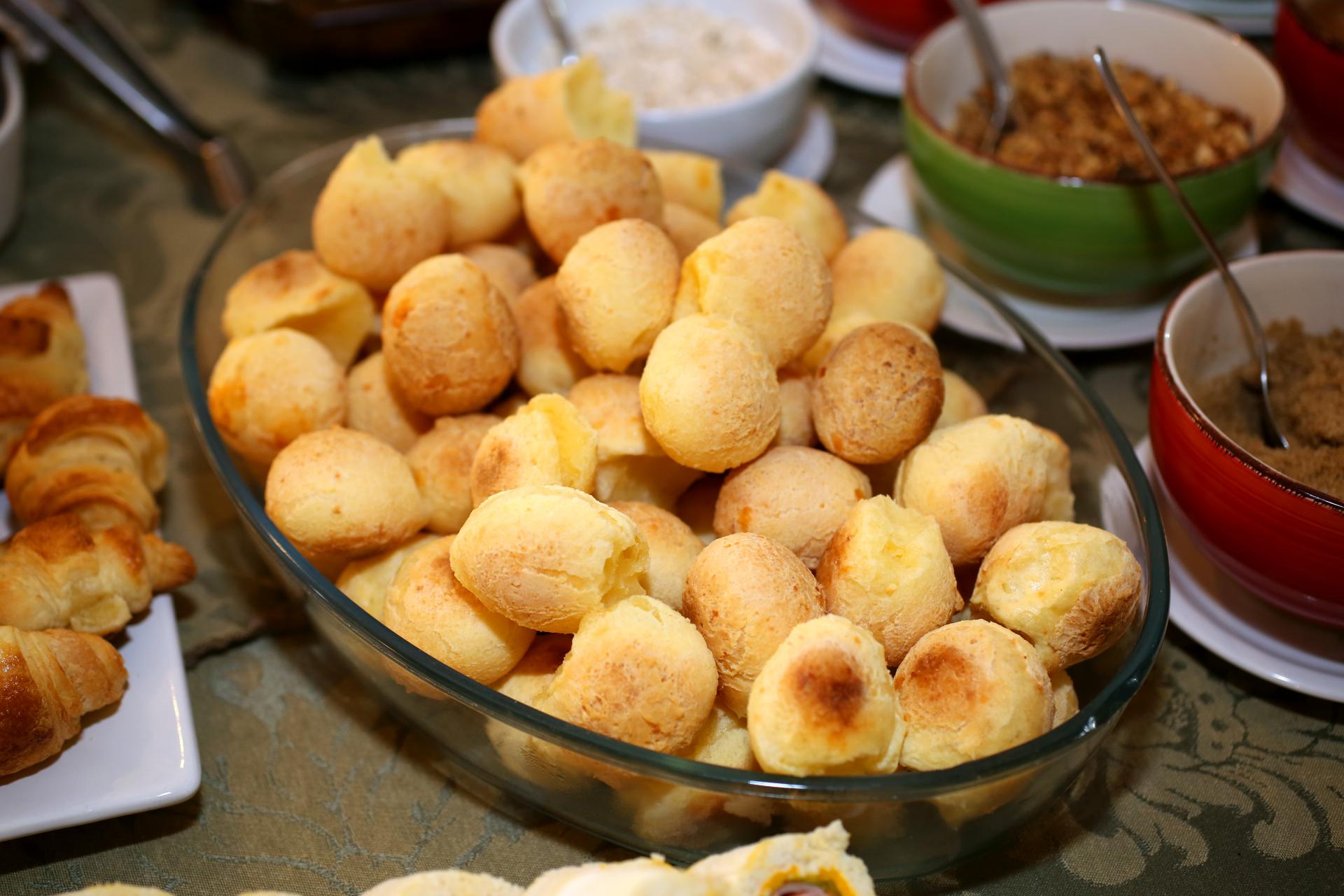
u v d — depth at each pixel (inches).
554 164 23.5
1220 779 21.1
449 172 24.5
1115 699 18.3
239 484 21.1
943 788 17.3
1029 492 21.0
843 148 32.5
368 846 20.5
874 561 19.5
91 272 29.6
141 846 20.6
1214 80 29.1
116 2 38.0
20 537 21.9
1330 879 20.0
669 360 20.5
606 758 17.7
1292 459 22.2
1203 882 20.0
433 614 19.8
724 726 19.6
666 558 20.4
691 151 27.2
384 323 22.3
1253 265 23.1
